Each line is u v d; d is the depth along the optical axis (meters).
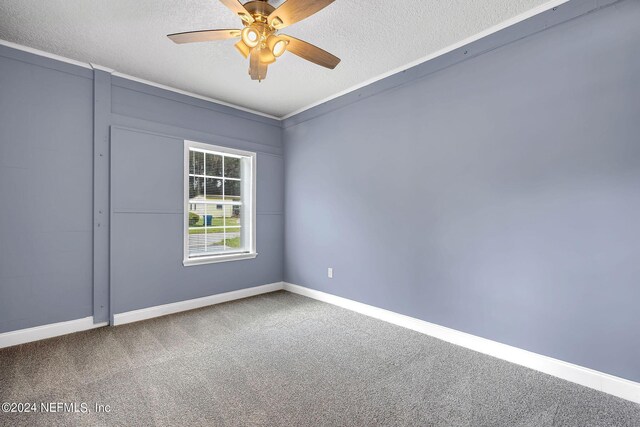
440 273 2.86
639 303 1.89
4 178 2.60
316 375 2.21
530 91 2.31
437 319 2.88
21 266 2.67
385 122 3.30
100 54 2.82
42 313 2.77
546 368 2.23
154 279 3.38
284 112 4.45
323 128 4.00
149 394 1.96
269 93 3.75
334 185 3.88
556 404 1.88
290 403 1.89
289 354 2.53
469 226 2.66
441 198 2.85
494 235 2.51
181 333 2.93
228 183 4.11
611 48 1.98
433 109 2.90
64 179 2.87
